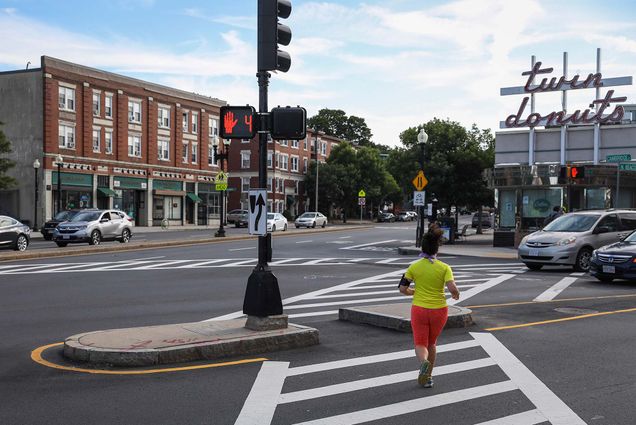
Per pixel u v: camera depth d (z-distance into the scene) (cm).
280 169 7556
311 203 7975
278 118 868
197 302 1277
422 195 2734
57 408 582
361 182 7938
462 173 3741
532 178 2816
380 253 2711
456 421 555
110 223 2969
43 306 1212
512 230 2983
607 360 785
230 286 1540
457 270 2009
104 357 738
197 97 6191
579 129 2952
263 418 558
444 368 743
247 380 682
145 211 5572
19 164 4641
